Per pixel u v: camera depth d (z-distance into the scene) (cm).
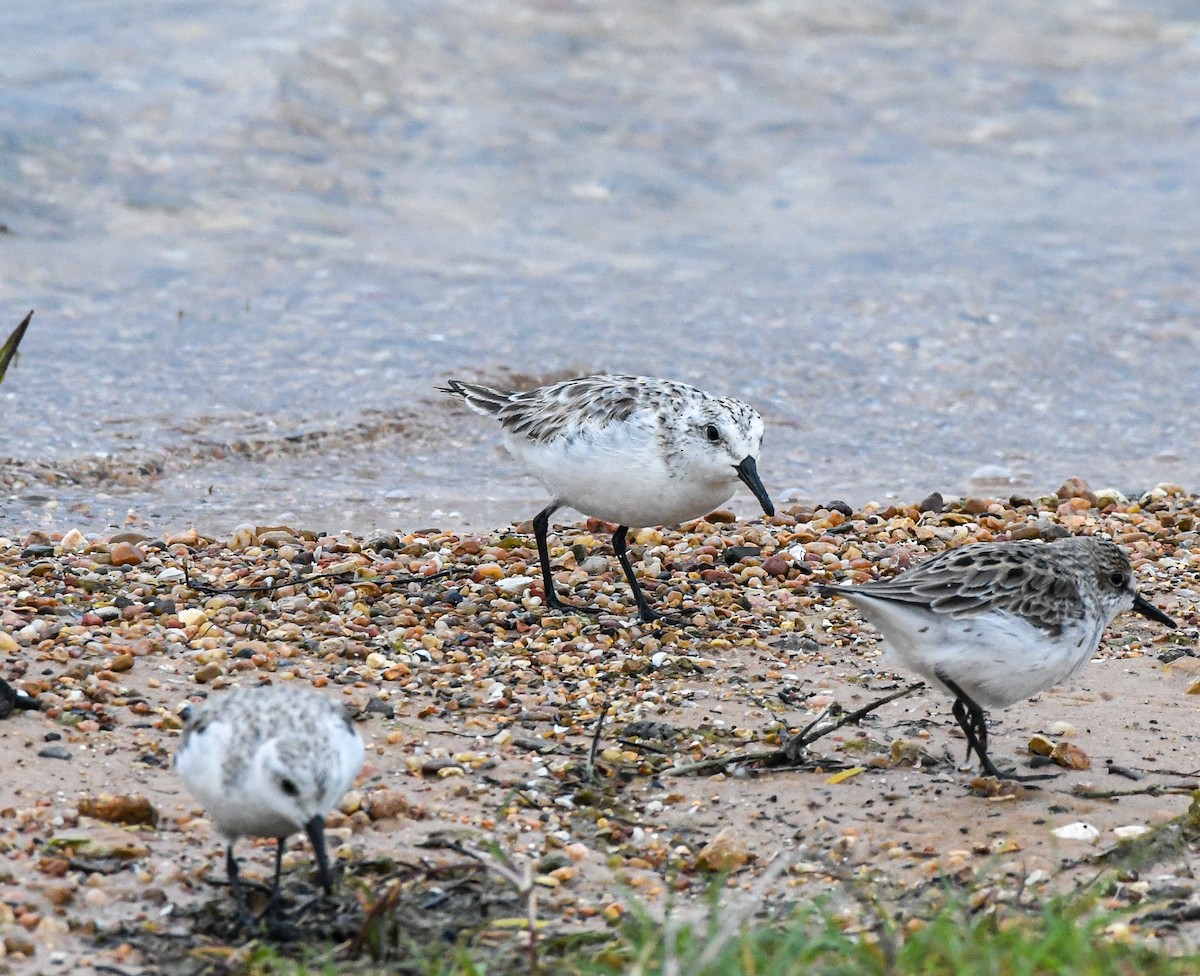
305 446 1750
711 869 862
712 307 2186
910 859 868
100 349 1917
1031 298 2281
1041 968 688
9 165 2231
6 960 736
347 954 755
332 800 765
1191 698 1116
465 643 1198
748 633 1249
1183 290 2327
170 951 756
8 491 1567
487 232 2352
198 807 902
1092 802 943
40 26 2588
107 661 1101
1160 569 1401
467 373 1933
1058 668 957
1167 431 1948
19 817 868
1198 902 802
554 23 2827
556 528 1530
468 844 877
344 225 2294
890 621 947
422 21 2736
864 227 2483
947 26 3080
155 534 1495
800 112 2769
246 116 2419
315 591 1282
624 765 998
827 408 1961
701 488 1250
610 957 727
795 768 999
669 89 2752
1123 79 2995
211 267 2145
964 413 1972
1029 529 1485
